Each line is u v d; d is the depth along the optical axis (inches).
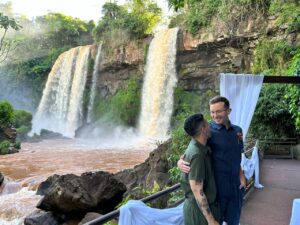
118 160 725.9
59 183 339.3
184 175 116.6
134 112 1199.6
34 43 2092.8
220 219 118.1
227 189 121.6
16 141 963.3
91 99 1445.6
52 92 1673.2
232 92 260.7
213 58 959.0
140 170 434.0
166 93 1066.1
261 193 318.3
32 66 1942.7
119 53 1301.7
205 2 939.3
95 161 714.2
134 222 120.3
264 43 757.3
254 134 620.7
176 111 1018.1
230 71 906.7
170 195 293.9
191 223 114.4
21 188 492.1
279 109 595.8
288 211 257.6
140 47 1229.1
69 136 1355.8
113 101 1310.3
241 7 825.5
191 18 970.7
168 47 1064.8
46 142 1122.0
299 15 693.3
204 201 107.4
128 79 1299.2
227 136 124.7
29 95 1894.7
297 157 572.4
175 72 1042.1
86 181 347.6
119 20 1310.3
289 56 689.0
